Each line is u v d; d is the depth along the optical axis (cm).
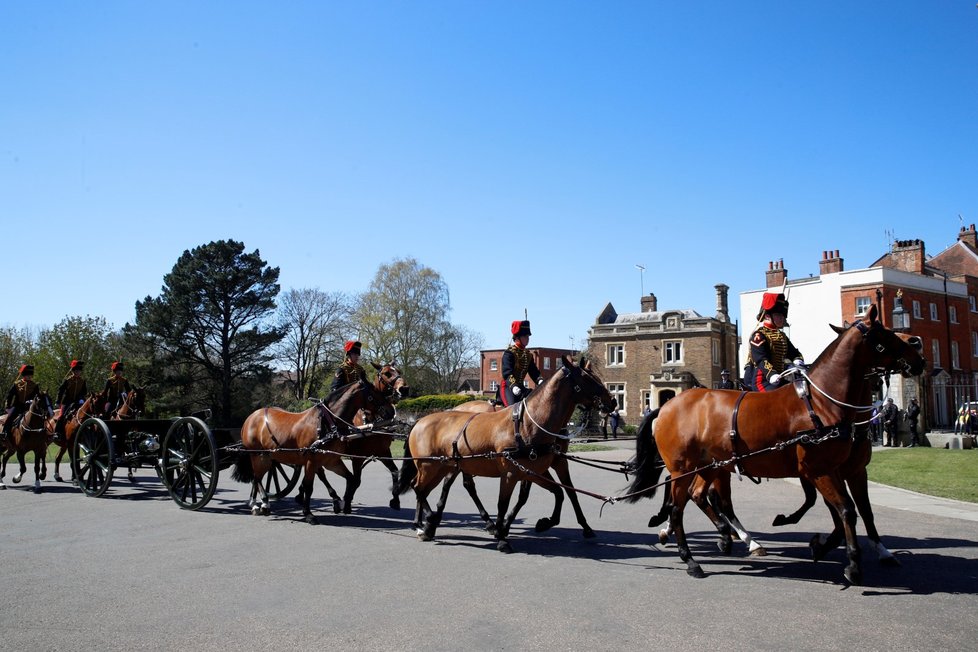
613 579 761
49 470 2195
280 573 805
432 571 810
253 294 5600
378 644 559
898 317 2045
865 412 737
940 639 555
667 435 845
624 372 5775
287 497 1558
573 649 542
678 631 580
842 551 883
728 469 829
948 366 5219
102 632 597
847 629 580
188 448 1352
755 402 782
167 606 672
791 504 1350
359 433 1188
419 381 6284
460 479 1967
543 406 935
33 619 634
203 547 960
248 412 5675
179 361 5541
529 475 934
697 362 5494
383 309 6253
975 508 1225
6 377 5566
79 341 5656
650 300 6209
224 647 557
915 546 905
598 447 3462
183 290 5472
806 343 5116
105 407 1647
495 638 570
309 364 6644
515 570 812
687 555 791
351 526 1145
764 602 662
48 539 1024
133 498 1505
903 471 1859
